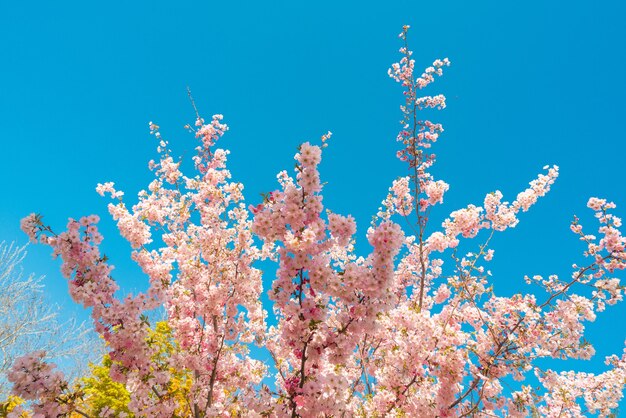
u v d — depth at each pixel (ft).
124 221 23.63
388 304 15.97
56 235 17.85
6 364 34.99
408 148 28.99
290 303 16.22
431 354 20.61
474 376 20.68
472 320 23.76
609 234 20.36
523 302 21.68
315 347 16.58
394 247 15.71
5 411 16.33
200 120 30.40
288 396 17.12
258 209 16.60
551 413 23.15
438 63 29.71
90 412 34.83
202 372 24.09
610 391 23.52
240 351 25.44
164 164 29.25
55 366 16.69
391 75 30.58
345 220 16.19
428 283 32.07
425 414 20.53
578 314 20.62
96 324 17.81
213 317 25.67
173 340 28.27
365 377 24.73
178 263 26.81
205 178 28.30
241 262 25.66
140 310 17.99
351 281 15.74
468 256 24.25
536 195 25.49
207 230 26.61
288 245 15.65
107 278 18.25
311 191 16.05
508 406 19.98
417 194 28.50
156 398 20.26
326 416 16.56
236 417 23.07
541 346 20.63
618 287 19.75
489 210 26.07
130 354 18.13
